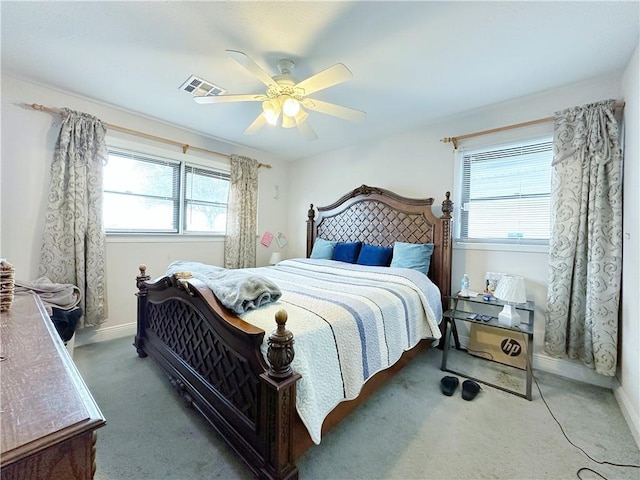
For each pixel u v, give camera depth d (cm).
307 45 184
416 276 248
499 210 275
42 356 81
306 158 449
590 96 224
